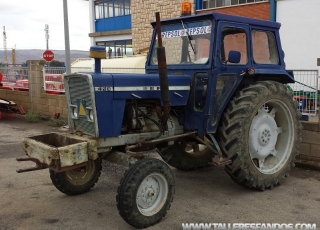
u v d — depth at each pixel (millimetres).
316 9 9672
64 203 4484
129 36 19812
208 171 5758
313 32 9797
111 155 4070
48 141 4148
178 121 4645
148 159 3811
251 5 11172
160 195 3941
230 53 4227
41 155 3748
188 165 5641
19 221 4000
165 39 4996
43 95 11094
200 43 4574
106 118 3852
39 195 4758
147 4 15000
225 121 4555
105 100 3824
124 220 3773
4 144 7840
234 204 4395
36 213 4203
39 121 10930
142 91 4078
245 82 4887
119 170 5816
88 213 4195
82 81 3848
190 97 4547
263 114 4891
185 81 4461
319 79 7172
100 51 3906
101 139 3889
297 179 5305
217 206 4336
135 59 8852
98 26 22172
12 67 12656
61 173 4516
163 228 3793
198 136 4547
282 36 10422
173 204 4406
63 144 4027
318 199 4535
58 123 10055
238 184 4883
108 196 4711
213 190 4891
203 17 4488
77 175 4691
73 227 3846
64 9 8961
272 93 4766
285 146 5148
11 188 5020
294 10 10102
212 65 4352
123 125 4164
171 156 5484
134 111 4113
